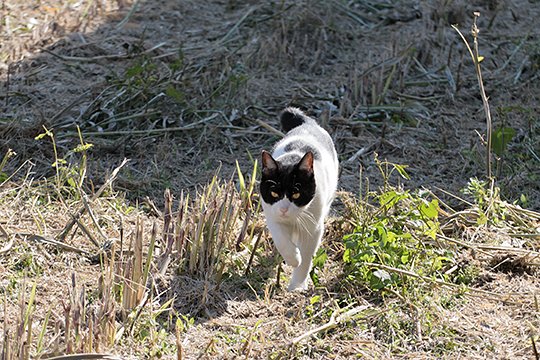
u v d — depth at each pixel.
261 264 7.46
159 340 6.29
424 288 7.10
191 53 11.96
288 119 8.32
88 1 13.38
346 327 6.61
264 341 6.35
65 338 5.87
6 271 7.12
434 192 9.20
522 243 7.92
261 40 12.27
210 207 7.29
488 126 8.66
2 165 8.59
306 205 6.86
